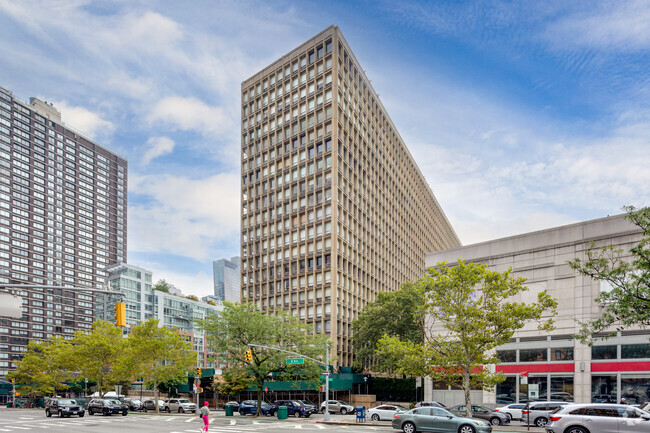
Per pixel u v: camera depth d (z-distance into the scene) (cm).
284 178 9181
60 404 4869
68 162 18375
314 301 8194
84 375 6869
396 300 6412
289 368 5109
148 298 15175
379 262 10225
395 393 6500
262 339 5009
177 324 15938
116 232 19875
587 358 4056
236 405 5634
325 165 8556
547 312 4388
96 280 18538
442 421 2709
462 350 3297
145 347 5719
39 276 16612
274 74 9806
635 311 2231
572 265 2539
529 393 3081
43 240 16988
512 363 4500
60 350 8131
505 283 3266
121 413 5412
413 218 13050
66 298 17325
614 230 4103
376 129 10700
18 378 8988
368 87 10381
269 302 8919
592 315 4091
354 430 3172
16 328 15638
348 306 8531
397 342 3569
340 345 8069
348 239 8769
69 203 18150
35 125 17425
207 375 7525
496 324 3231
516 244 4734
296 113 9244
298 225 8781
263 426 3534
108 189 19862
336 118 8569
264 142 9712
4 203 16012
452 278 3369
